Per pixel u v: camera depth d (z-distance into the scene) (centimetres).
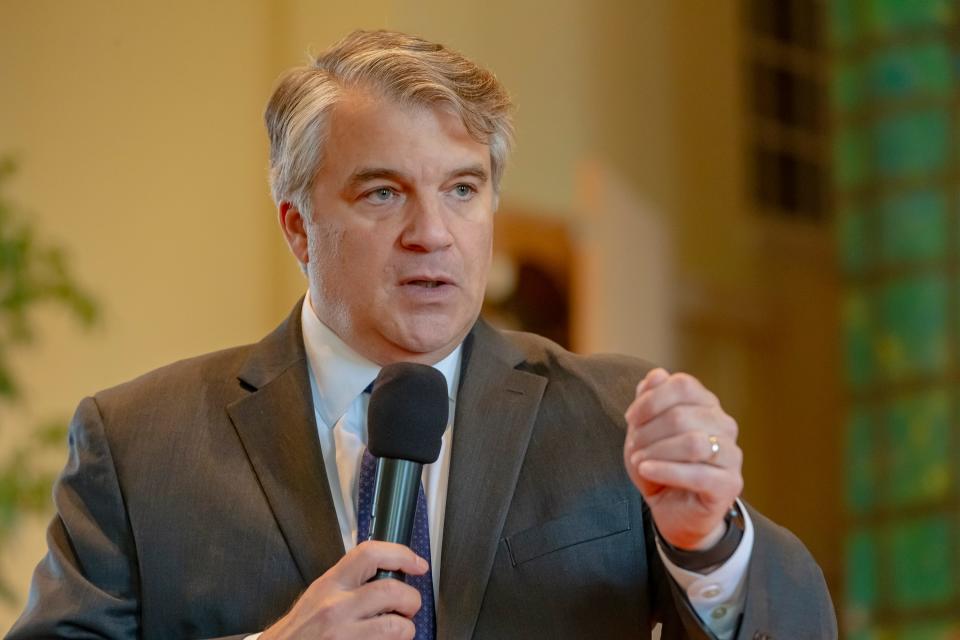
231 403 603
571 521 561
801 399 2230
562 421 591
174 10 1365
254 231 1349
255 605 552
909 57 2344
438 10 1466
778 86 2225
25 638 553
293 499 570
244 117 1356
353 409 597
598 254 1705
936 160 2336
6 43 1339
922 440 2297
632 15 1870
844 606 2250
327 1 1356
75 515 581
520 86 1628
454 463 577
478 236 582
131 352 1324
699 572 516
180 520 569
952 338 2316
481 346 614
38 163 1325
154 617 559
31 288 1255
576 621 546
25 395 1300
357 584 492
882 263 2312
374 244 575
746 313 2120
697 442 478
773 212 2191
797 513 2233
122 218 1335
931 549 2280
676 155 1970
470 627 540
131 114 1345
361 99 581
